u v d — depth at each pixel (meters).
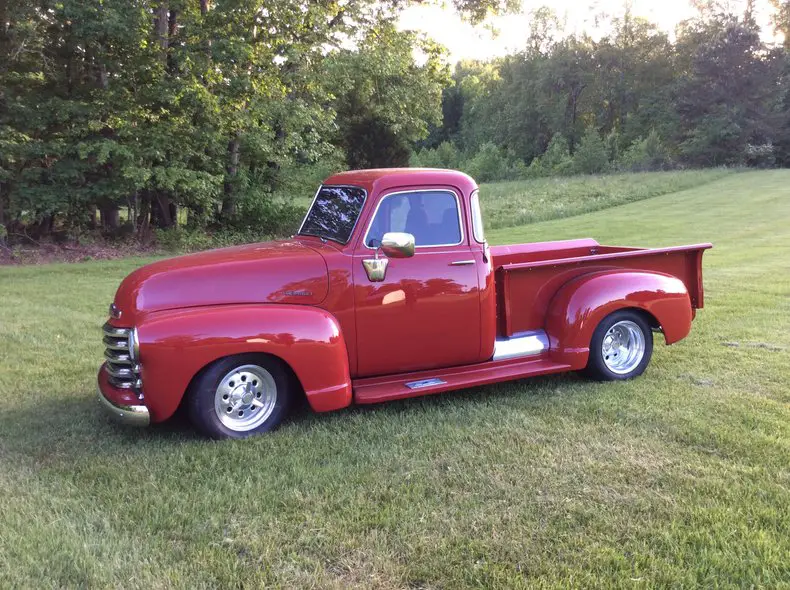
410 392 4.66
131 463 3.96
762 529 3.12
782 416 4.53
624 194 33.22
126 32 16.48
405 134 34.41
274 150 20.75
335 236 4.77
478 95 92.69
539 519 3.25
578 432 4.34
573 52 77.69
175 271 4.34
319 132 22.94
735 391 5.09
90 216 19.27
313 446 4.21
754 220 21.42
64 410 4.93
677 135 61.16
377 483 3.67
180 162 18.81
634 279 5.45
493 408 4.85
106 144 16.97
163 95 17.36
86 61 18.25
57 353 6.56
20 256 16.38
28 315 8.63
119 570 2.85
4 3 16.42
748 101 56.28
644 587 2.71
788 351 6.27
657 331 5.80
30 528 3.17
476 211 4.97
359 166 35.47
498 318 5.31
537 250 6.54
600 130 78.50
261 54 18.70
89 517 3.29
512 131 82.12
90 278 12.88
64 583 2.78
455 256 4.86
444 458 3.98
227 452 4.10
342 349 4.46
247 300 4.36
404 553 2.98
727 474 3.68
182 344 4.02
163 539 3.10
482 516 3.27
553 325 5.36
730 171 44.91
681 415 4.57
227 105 18.77
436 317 4.84
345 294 4.55
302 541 3.08
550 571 2.83
